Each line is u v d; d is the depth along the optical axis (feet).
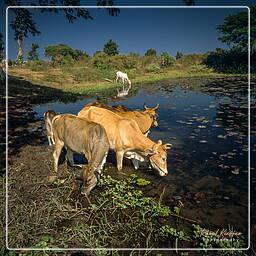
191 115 29.04
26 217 10.11
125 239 9.36
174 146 18.79
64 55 115.96
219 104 35.53
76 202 11.33
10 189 12.21
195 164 15.72
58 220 10.49
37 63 83.87
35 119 27.78
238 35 101.81
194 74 96.07
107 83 69.56
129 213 11.06
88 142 12.94
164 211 11.01
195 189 12.92
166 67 116.88
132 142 14.08
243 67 97.19
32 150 18.16
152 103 37.63
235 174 14.38
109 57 109.09
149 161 14.64
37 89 49.88
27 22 21.76
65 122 13.89
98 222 10.39
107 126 14.73
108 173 14.93
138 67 110.22
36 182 13.14
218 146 18.62
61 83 63.67
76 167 15.55
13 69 68.44
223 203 11.68
